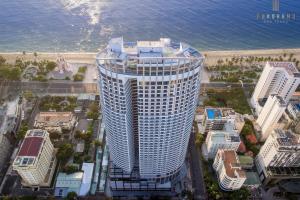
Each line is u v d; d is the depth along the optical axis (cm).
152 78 14475
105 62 14625
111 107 16662
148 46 15175
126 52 15162
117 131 18200
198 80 15925
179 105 16350
